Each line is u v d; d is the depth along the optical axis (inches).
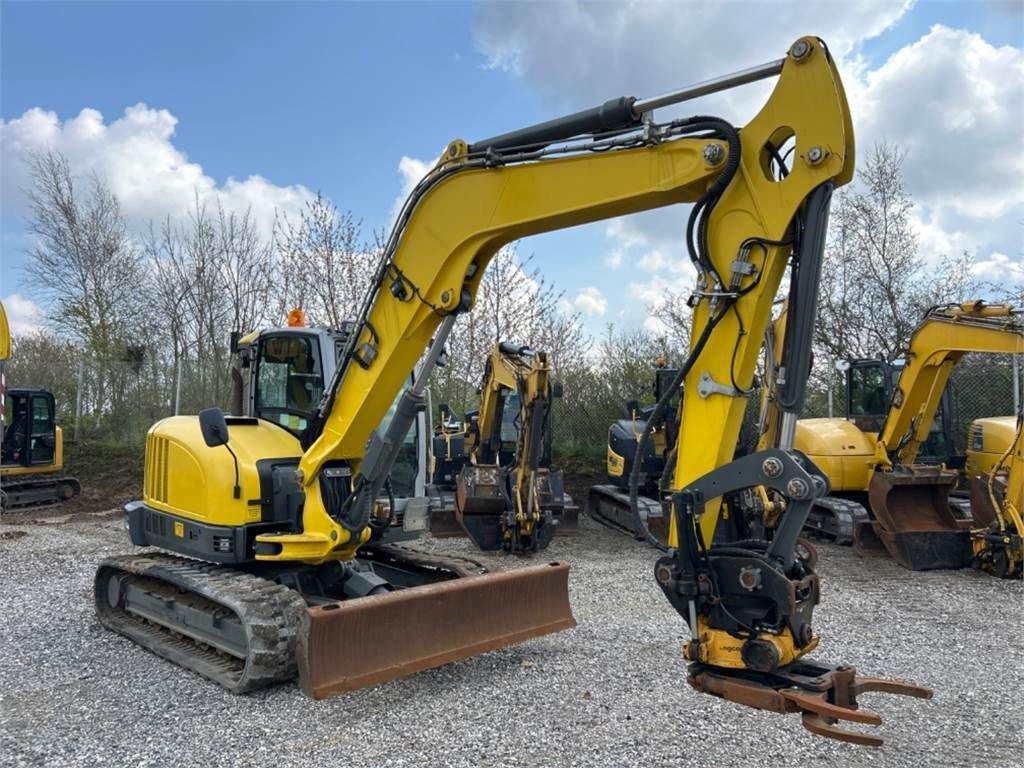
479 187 176.7
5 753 155.4
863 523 373.7
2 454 501.0
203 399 692.1
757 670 128.5
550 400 382.6
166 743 160.6
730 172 137.8
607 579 322.3
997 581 324.2
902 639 239.6
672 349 673.6
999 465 345.4
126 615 247.0
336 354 236.4
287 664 187.0
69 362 719.1
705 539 139.9
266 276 788.6
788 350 134.8
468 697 186.1
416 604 190.5
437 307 186.7
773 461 130.3
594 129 157.8
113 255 839.7
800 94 132.5
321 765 150.6
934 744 161.8
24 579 313.1
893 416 379.6
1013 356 506.0
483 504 383.9
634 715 175.0
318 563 214.4
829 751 157.3
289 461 222.5
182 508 226.7
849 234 681.0
